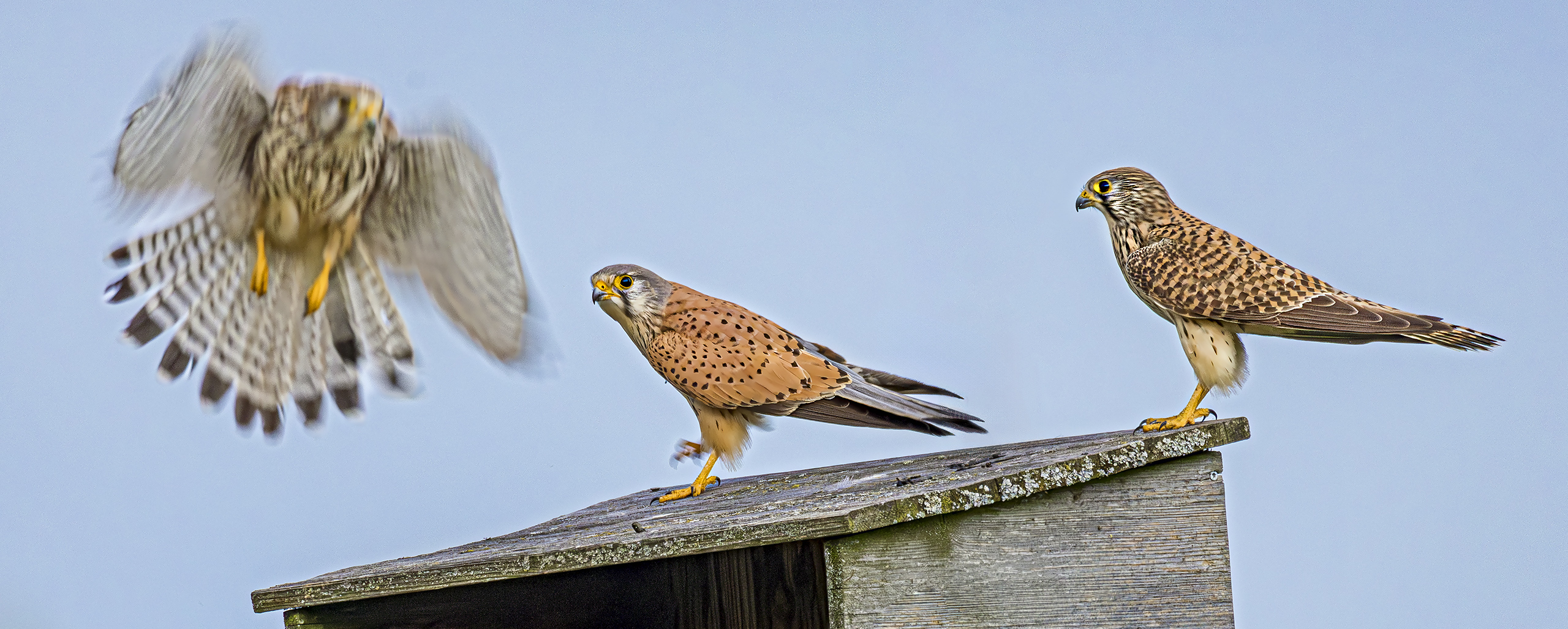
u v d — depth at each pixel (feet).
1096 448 30.25
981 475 29.19
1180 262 36.52
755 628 28.02
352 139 31.42
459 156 32.63
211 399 36.83
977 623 27.53
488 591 31.45
